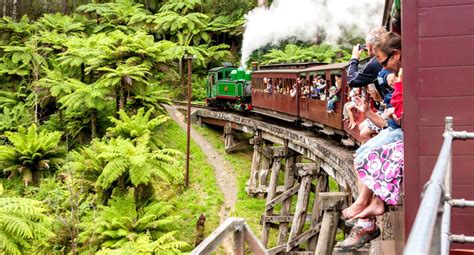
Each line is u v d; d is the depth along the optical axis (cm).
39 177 1972
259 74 2083
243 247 279
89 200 1556
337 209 909
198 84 3117
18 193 1925
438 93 343
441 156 192
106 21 3384
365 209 386
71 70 2506
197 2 3297
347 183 995
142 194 1580
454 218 343
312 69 1486
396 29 464
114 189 1589
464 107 340
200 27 3200
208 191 1816
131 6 3538
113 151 1531
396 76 401
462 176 340
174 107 2817
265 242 1461
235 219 275
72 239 1202
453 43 342
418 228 126
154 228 1413
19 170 1925
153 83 2586
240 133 2442
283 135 1614
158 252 1259
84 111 2272
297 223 1293
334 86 1271
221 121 2336
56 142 2034
